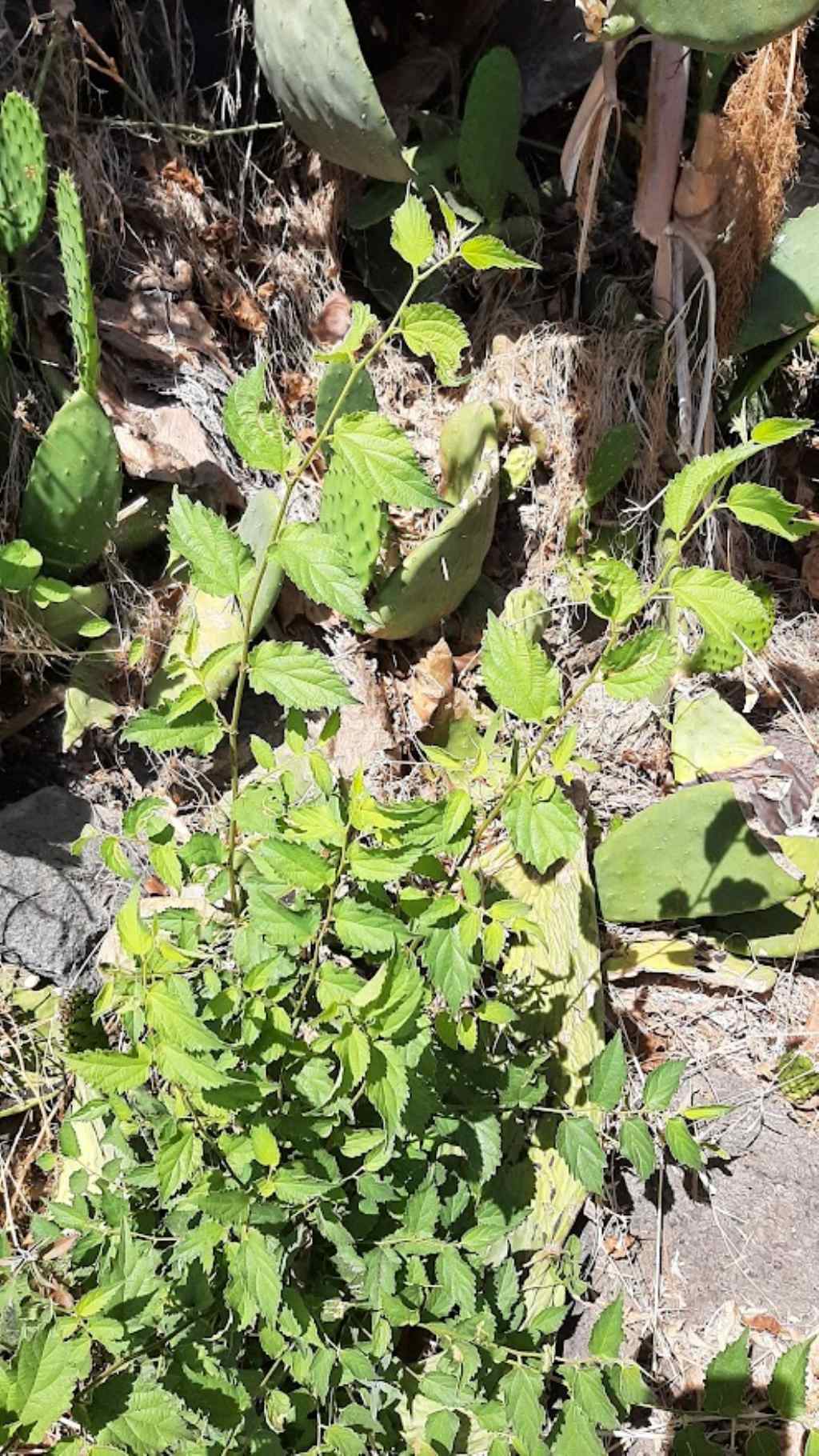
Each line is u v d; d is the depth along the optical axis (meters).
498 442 1.75
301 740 1.00
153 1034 0.89
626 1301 1.29
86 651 1.44
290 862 0.92
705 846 1.48
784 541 1.99
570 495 1.77
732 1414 1.10
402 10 1.95
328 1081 0.99
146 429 1.54
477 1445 1.10
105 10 1.70
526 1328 1.11
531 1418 1.00
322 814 0.93
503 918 1.03
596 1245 1.31
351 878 1.11
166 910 1.07
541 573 1.77
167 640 1.50
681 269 1.71
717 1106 1.16
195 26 1.75
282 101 1.62
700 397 1.79
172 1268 1.01
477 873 1.36
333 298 1.83
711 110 1.58
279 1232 1.00
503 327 1.83
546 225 1.96
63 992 1.31
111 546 1.47
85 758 1.46
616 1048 1.13
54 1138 1.24
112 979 1.05
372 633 1.57
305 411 1.75
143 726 0.93
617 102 1.54
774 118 1.58
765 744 1.71
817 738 1.77
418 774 1.54
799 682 1.84
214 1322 1.02
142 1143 1.15
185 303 1.68
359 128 1.53
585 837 1.53
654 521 1.81
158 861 0.98
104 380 1.56
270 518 1.43
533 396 1.76
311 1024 1.00
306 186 1.82
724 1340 1.28
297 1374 0.98
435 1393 1.03
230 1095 0.91
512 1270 1.11
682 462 1.82
